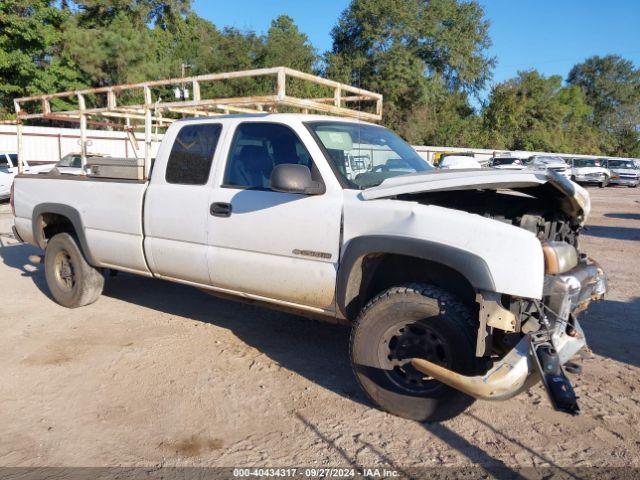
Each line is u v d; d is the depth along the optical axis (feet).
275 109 19.75
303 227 12.59
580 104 235.20
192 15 151.12
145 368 14.20
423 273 12.05
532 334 9.88
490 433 11.24
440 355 11.09
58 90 106.73
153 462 10.16
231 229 13.83
